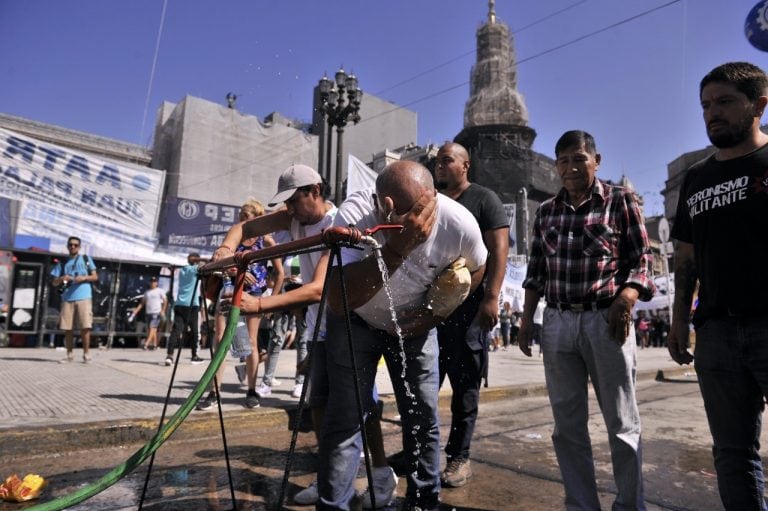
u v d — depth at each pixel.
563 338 2.18
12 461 2.98
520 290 19.75
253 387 4.08
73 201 14.56
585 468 2.17
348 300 1.80
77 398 4.29
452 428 2.85
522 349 2.46
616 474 2.05
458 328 2.86
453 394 2.86
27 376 5.67
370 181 10.37
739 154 1.80
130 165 15.40
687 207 1.98
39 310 11.45
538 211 2.44
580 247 2.17
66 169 14.59
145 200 15.46
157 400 4.25
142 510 2.27
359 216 1.90
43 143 14.34
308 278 2.67
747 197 1.73
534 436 3.92
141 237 15.23
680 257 2.08
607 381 2.07
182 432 3.52
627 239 2.15
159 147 30.12
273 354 4.85
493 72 46.50
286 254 1.55
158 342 12.70
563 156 2.24
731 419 1.78
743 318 1.74
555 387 2.23
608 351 2.06
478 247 2.04
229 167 28.77
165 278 13.16
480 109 44.53
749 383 1.76
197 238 15.55
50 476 2.74
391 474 2.41
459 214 1.97
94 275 7.43
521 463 3.16
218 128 28.69
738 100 1.75
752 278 1.71
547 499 2.51
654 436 3.97
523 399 5.85
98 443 3.27
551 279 2.26
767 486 2.79
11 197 13.85
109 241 14.80
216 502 2.39
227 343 1.52
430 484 2.07
